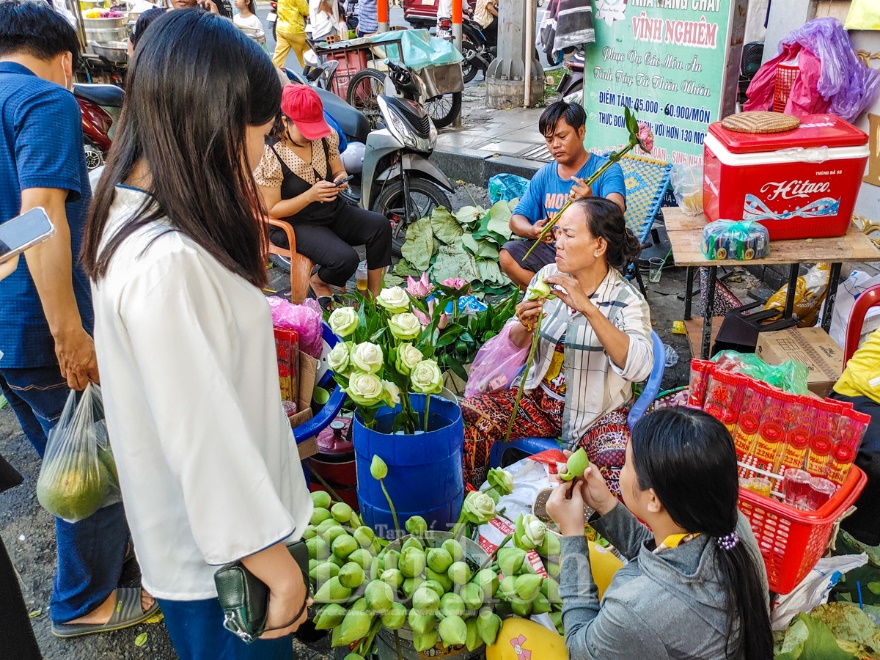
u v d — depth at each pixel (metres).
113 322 1.25
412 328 2.07
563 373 2.74
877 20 3.61
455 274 4.74
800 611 2.23
